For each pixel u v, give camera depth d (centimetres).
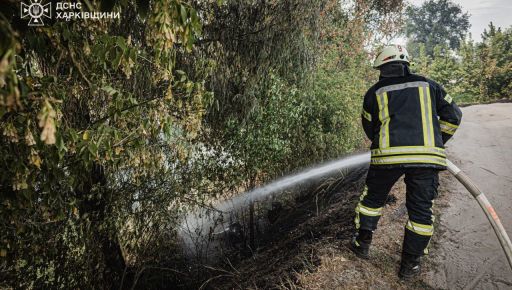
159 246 505
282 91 546
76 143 241
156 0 170
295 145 622
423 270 282
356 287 262
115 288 475
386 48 271
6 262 310
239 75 526
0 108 135
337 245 314
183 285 542
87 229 393
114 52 209
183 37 179
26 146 210
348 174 613
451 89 1636
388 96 254
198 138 506
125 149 317
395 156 239
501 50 1521
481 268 279
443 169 237
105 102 344
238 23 502
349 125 686
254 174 578
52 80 199
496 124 731
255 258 491
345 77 737
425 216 248
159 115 290
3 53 103
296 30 531
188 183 500
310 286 269
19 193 228
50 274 386
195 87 317
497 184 423
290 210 600
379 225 338
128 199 439
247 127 530
